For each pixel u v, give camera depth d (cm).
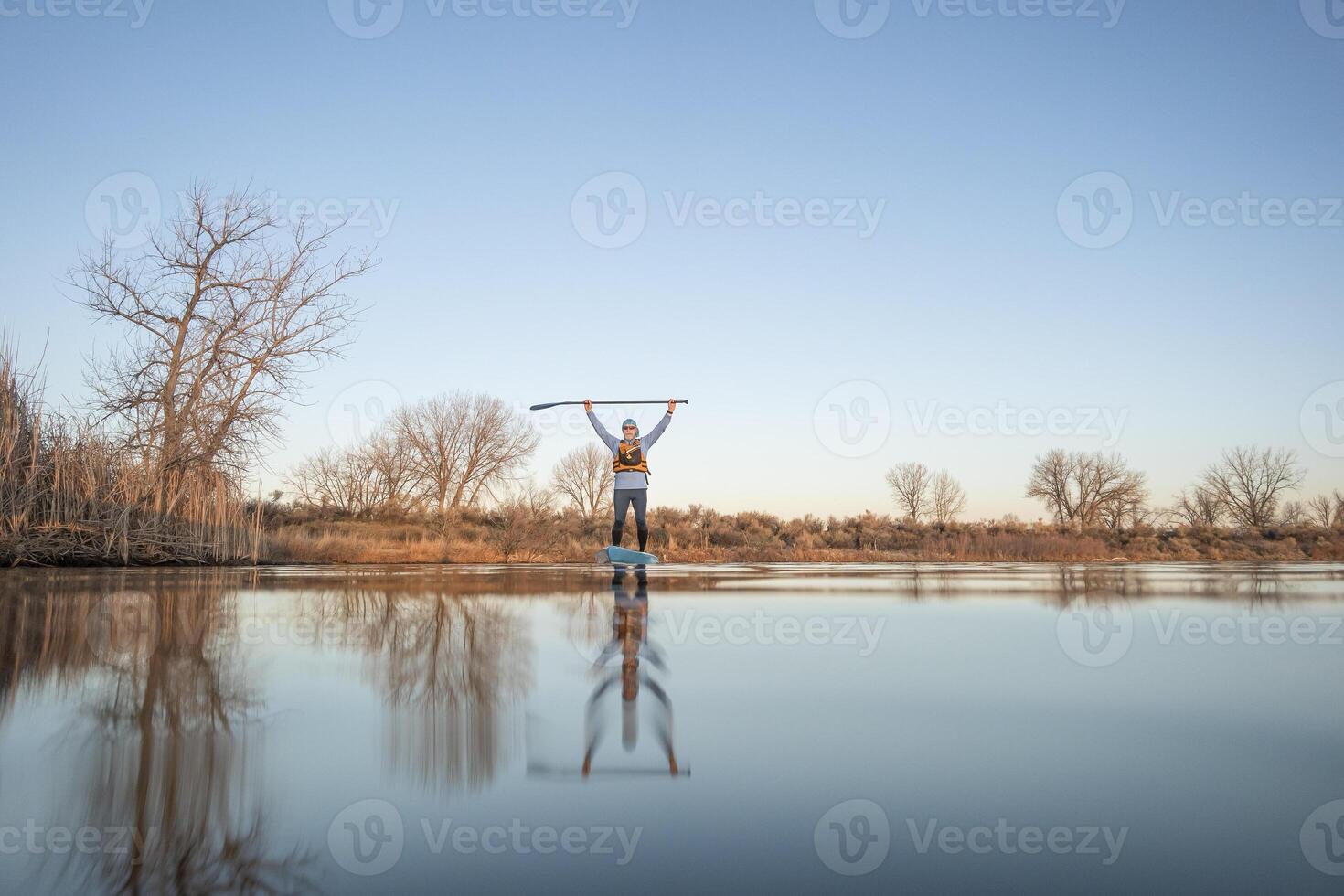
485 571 1109
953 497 3884
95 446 1202
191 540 1274
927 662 333
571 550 2256
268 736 211
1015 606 578
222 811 159
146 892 126
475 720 230
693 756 196
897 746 206
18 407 1135
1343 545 2917
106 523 1156
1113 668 321
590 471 3350
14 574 902
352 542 2011
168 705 246
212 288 1460
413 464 3127
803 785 175
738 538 2939
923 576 1032
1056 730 222
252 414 1434
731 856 139
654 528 2792
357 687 274
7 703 247
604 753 198
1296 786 174
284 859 137
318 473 3167
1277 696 270
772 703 254
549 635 409
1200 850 140
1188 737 215
